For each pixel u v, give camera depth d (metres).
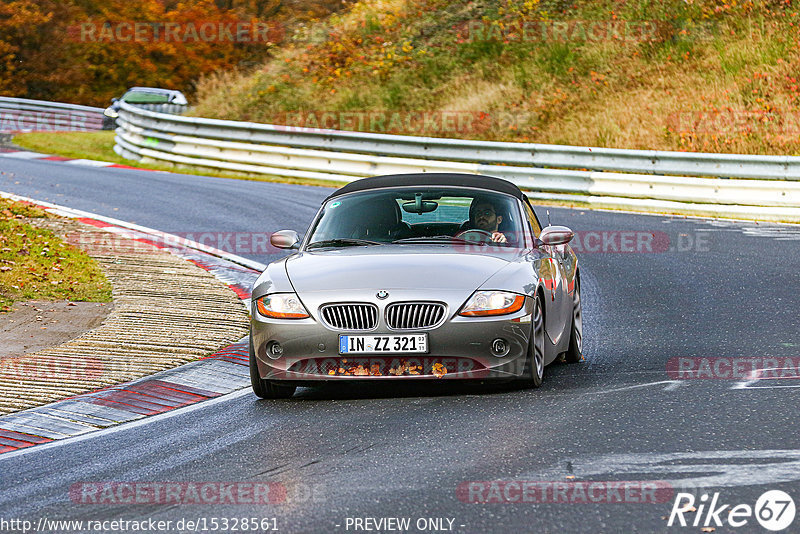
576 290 31.80
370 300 24.95
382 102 106.19
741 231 57.69
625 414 22.64
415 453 20.09
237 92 116.88
